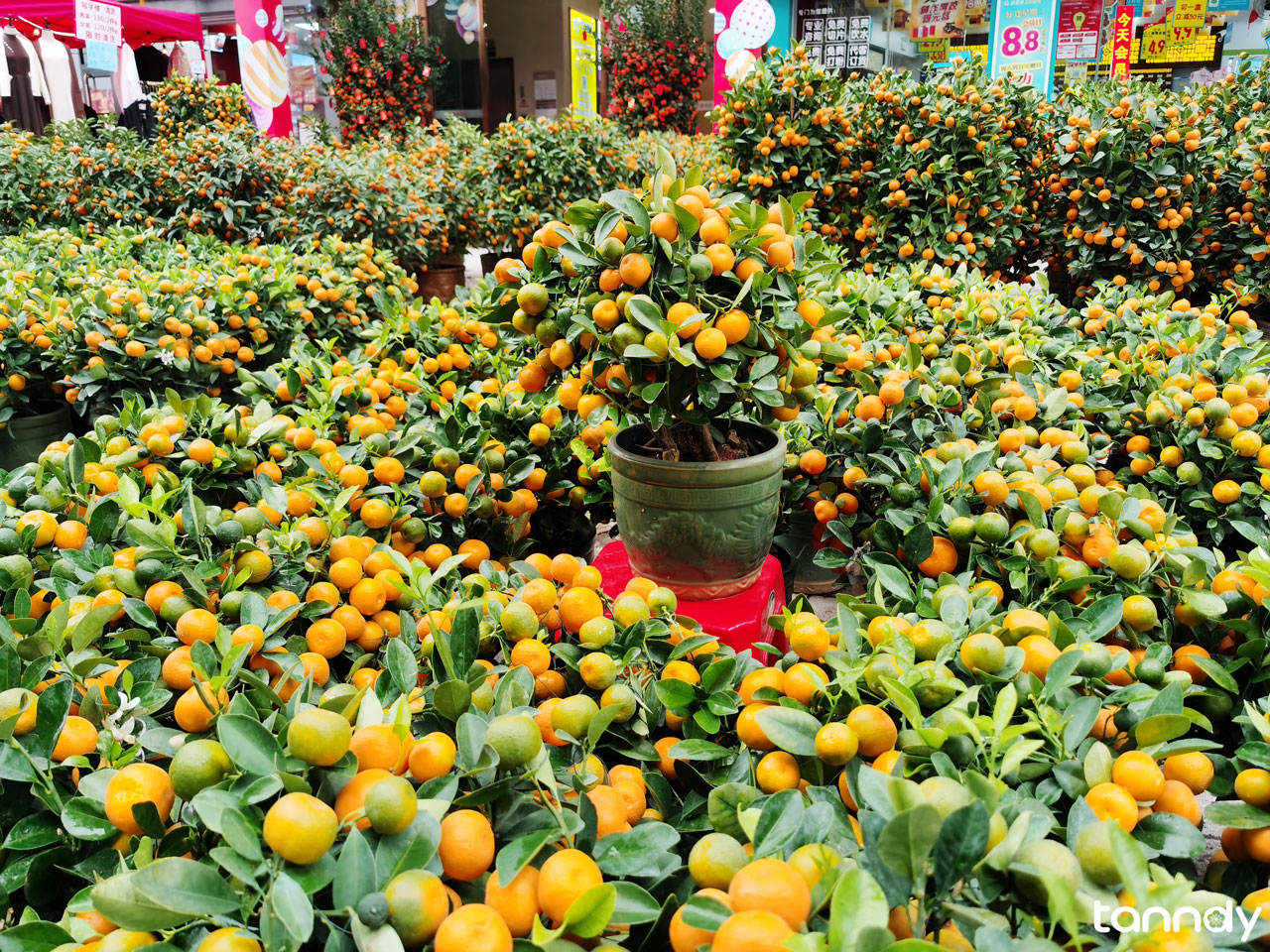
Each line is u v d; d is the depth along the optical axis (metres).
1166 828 1.22
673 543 2.31
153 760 1.60
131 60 13.49
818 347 2.28
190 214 8.30
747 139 7.19
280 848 1.04
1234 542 3.03
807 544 3.56
